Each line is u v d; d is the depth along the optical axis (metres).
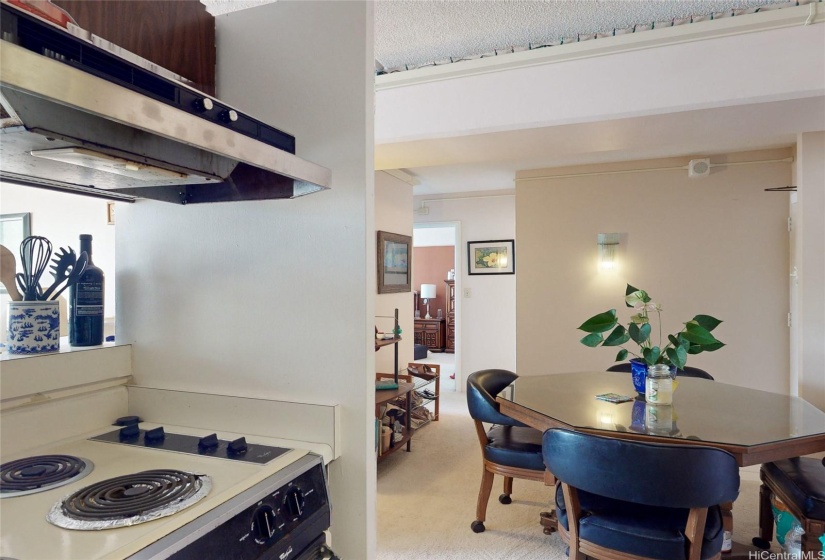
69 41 0.69
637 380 2.32
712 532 1.55
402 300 4.90
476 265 5.73
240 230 1.32
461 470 3.33
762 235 3.92
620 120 2.20
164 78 0.80
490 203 5.66
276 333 1.29
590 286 4.40
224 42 1.36
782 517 2.03
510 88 2.28
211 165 1.13
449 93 2.38
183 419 1.35
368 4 1.24
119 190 1.31
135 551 0.70
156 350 1.41
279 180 1.21
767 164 3.89
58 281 1.31
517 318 4.60
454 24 1.94
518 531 2.46
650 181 4.22
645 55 2.09
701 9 1.88
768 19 1.90
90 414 1.29
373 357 1.25
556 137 2.47
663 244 4.19
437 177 4.96
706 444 1.65
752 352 3.95
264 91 1.32
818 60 1.88
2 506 0.84
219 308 1.35
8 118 0.76
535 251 4.56
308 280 1.26
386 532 2.46
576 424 1.88
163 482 0.92
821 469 1.92
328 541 1.09
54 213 2.55
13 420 1.11
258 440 1.22
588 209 4.41
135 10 1.08
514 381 2.73
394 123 2.47
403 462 3.48
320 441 1.21
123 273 1.45
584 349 4.42
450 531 2.47
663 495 1.45
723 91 1.99
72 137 0.83
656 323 4.20
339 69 1.25
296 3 1.29
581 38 2.11
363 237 1.22
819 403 2.96
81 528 0.75
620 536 1.58
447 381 6.48
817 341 2.97
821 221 2.96
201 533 0.77
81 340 1.36
